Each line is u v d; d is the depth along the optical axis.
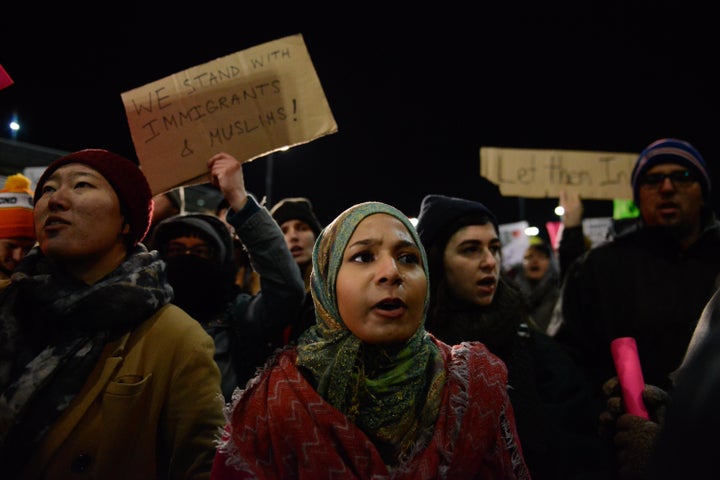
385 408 1.20
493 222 2.05
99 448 1.32
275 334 2.01
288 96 2.19
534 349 1.98
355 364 1.21
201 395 1.46
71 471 1.31
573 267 2.53
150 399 1.42
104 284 1.46
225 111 2.16
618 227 3.07
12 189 1.92
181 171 2.10
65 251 1.47
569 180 3.40
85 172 1.54
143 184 1.66
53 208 1.47
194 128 2.13
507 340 1.89
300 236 2.87
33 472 1.30
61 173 1.54
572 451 1.75
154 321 1.52
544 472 1.70
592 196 3.38
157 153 2.09
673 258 2.27
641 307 2.20
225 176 2.03
